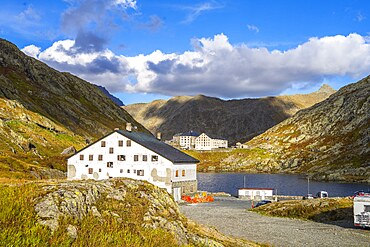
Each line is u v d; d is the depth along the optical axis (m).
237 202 87.06
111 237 21.08
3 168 69.12
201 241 27.09
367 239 44.28
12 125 158.12
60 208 21.86
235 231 48.47
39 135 163.25
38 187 24.50
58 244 18.52
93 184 27.70
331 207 63.38
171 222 27.17
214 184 163.00
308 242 42.44
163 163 84.50
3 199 20.83
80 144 189.75
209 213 66.19
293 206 66.62
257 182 174.75
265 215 64.44
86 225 21.75
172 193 84.31
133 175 86.75
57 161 117.81
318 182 176.25
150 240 22.59
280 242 42.19
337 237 45.28
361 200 51.22
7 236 17.23
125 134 88.75
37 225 19.27
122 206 26.69
